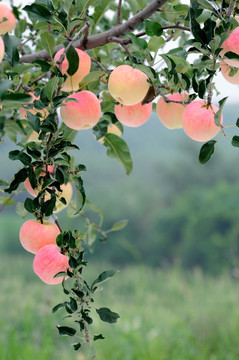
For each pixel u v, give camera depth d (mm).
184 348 6770
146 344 6559
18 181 1619
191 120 1696
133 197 51156
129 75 1814
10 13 1956
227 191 42281
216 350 7453
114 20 2805
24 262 32156
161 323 8312
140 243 45500
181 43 2502
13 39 1790
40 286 17172
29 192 1833
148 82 1802
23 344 6215
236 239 38469
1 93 1276
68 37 1827
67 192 2096
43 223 1722
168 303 12148
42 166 1613
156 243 44062
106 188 53531
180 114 1930
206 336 7707
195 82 1713
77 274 1566
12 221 48375
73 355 6398
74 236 1646
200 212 41438
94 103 1859
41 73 2363
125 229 48438
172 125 1979
